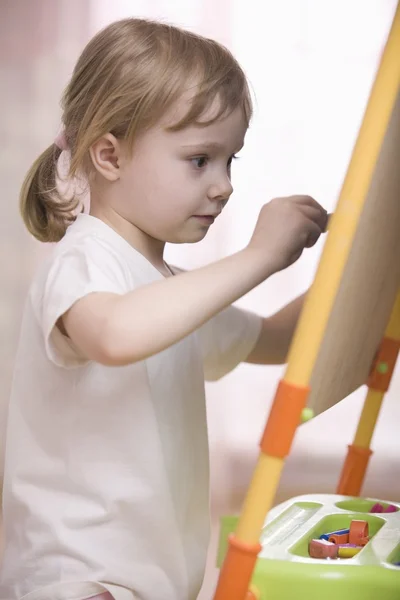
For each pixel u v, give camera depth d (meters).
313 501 1.16
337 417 3.62
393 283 1.03
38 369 1.02
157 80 1.02
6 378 3.37
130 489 1.00
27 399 1.04
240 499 3.07
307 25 3.61
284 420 0.76
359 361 1.06
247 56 3.61
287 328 1.33
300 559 0.90
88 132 1.06
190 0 3.57
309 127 3.62
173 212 1.05
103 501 1.00
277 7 3.60
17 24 3.48
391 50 0.73
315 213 1.00
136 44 1.06
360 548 0.99
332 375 0.91
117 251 1.02
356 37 3.61
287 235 0.94
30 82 3.48
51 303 0.90
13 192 3.45
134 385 1.02
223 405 3.60
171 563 1.03
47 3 3.49
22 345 1.05
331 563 0.88
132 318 0.83
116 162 1.06
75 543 0.99
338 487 1.23
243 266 0.89
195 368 1.11
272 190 3.62
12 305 3.42
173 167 1.03
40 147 3.46
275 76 3.62
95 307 0.86
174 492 1.05
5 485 1.05
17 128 3.46
